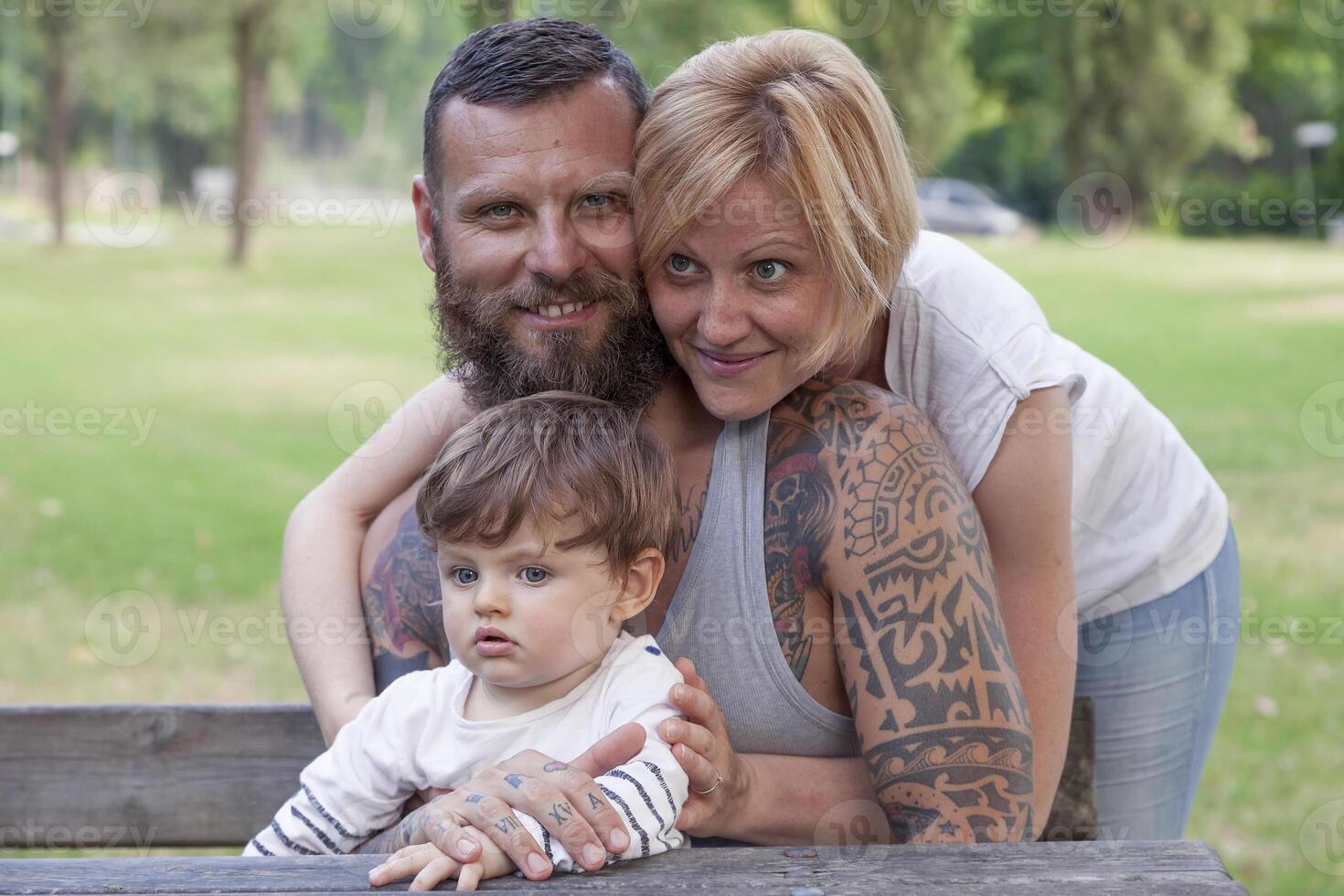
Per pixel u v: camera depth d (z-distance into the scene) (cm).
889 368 145
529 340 134
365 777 133
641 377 135
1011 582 141
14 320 1098
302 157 2447
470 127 131
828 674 128
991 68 2178
